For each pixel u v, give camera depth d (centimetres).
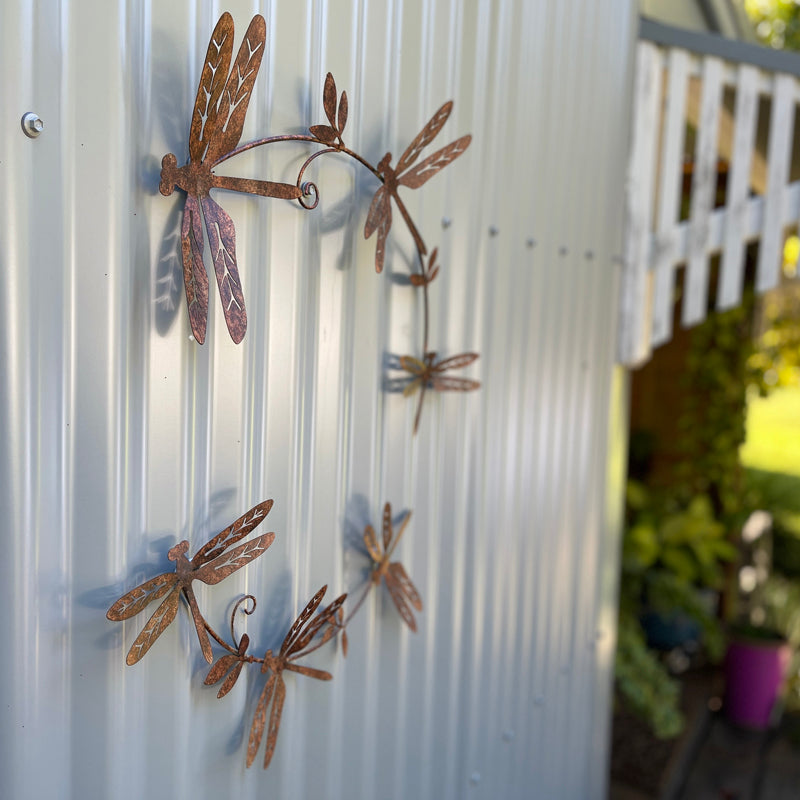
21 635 69
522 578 143
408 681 115
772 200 171
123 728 76
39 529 69
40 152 66
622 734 270
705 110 166
